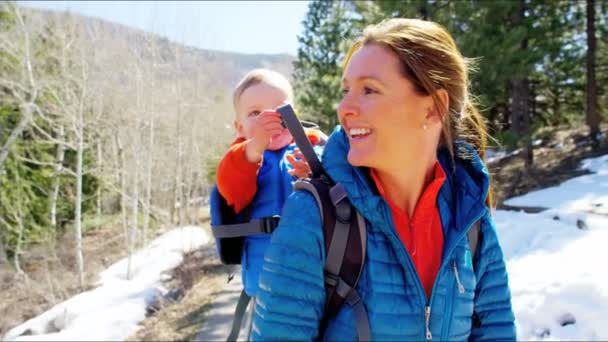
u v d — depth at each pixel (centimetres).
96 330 925
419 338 107
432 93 111
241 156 150
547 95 1634
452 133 129
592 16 1242
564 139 1344
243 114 174
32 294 1299
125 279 1418
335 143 118
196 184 2498
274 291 106
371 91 110
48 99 1675
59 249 1730
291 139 165
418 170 115
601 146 1104
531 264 431
